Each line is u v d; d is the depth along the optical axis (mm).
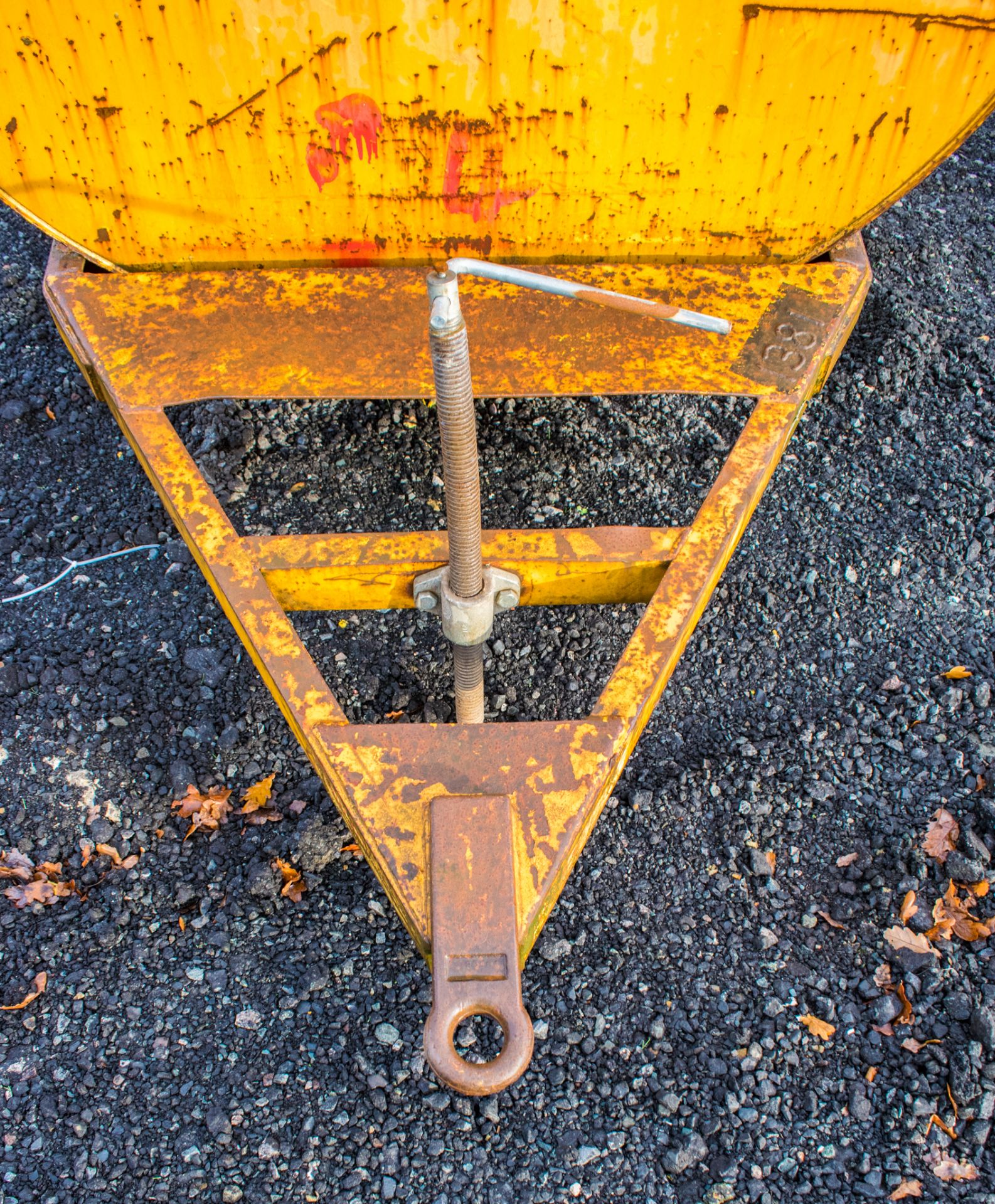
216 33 1428
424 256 1737
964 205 2766
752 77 1487
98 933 1566
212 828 1676
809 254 1741
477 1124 1420
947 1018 1486
